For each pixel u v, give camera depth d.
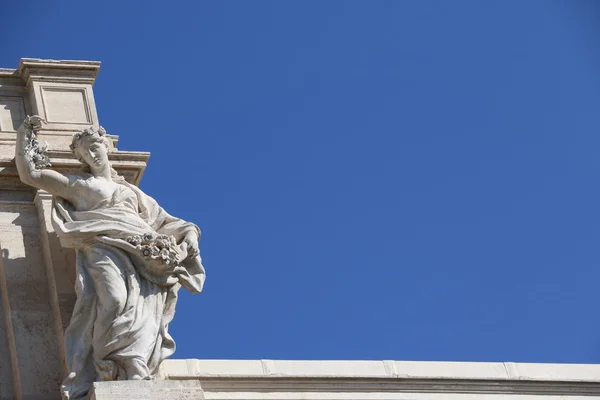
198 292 24.92
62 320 24.97
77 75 28.09
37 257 25.92
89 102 27.89
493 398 26.50
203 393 23.75
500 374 26.66
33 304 25.38
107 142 25.78
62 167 26.59
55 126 27.38
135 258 24.58
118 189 25.38
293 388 25.66
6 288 25.47
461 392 26.44
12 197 26.47
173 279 24.67
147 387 23.44
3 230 26.02
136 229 24.75
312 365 25.84
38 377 24.66
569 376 26.95
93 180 25.31
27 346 24.92
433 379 26.30
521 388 26.72
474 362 26.66
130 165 26.98
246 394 25.41
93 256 24.50
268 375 25.53
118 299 24.05
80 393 23.77
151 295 24.45
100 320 24.00
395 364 26.27
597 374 27.12
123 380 23.56
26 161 25.11
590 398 26.98
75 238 24.62
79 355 24.05
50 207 26.14
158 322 24.34
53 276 25.44
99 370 23.83
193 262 25.16
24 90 27.91
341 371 25.94
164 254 24.45
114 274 24.25
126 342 23.91
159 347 24.17
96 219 24.72
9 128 27.38
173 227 25.34
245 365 25.52
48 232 25.81
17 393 24.66
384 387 26.06
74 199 25.17
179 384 23.62
